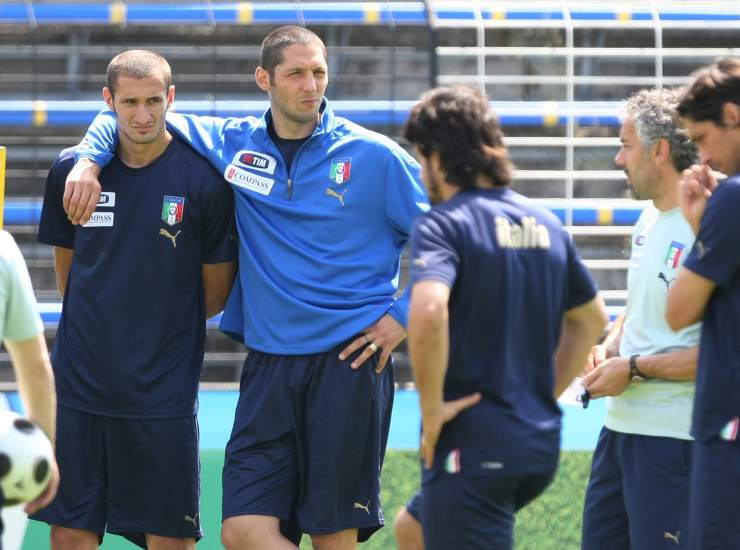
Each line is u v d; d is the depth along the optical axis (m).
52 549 15.60
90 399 15.21
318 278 14.69
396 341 14.68
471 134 11.25
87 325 15.17
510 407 11.05
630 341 14.09
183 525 15.51
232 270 15.55
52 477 11.64
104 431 15.30
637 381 13.80
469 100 11.35
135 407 15.16
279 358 14.81
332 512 14.78
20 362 11.55
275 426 14.80
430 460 11.23
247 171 14.95
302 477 14.96
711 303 12.00
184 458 15.42
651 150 13.50
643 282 13.81
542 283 11.21
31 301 11.34
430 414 10.90
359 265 14.73
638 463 13.83
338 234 14.76
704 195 12.03
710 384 11.90
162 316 15.17
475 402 11.04
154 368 15.20
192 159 15.20
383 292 14.84
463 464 11.06
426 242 10.84
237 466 14.88
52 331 18.88
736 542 11.79
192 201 15.09
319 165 14.81
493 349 11.00
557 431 11.33
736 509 11.77
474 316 10.93
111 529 15.49
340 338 14.59
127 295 15.09
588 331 12.05
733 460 11.78
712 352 11.92
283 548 14.38
